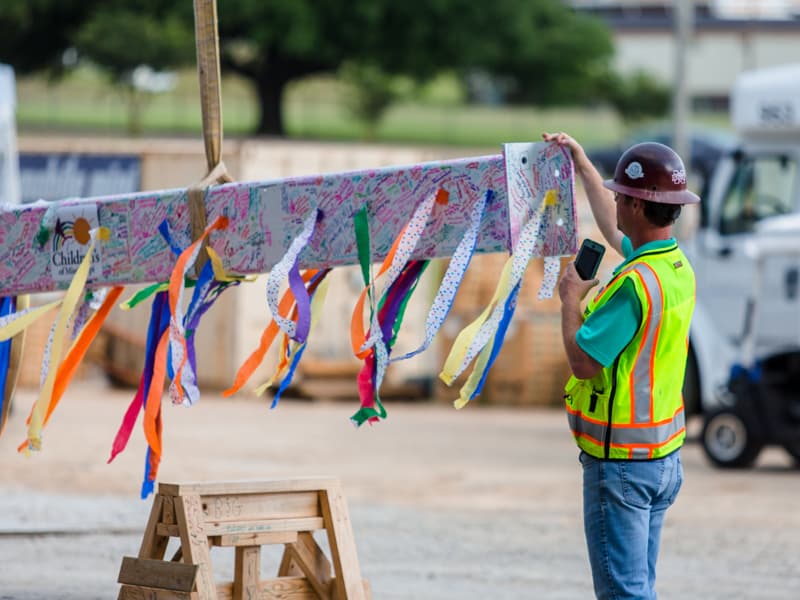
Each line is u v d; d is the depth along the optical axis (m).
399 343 49.91
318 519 12.02
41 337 47.47
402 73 92.81
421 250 10.55
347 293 49.28
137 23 94.00
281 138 96.75
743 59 118.81
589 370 9.64
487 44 92.12
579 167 10.77
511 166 10.12
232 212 11.34
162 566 11.39
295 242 10.68
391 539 20.34
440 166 10.41
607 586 9.86
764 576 18.19
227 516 11.56
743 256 34.41
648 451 9.78
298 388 47.62
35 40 96.50
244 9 85.12
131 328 49.44
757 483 28.52
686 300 9.89
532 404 47.78
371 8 86.25
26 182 48.53
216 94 11.56
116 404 43.16
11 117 34.75
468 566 18.20
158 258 11.70
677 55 50.00
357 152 48.19
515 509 24.09
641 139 88.94
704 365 34.97
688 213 37.88
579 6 124.31
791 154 34.72
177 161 47.50
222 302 48.12
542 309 48.06
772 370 31.20
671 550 20.12
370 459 31.38
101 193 48.06
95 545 18.52
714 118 118.38
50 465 27.55
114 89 105.06
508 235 10.13
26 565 16.89
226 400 47.09
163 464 28.69
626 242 10.80
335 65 95.31
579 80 102.12
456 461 31.48
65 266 12.17
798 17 119.88
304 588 12.09
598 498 9.87
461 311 48.59
